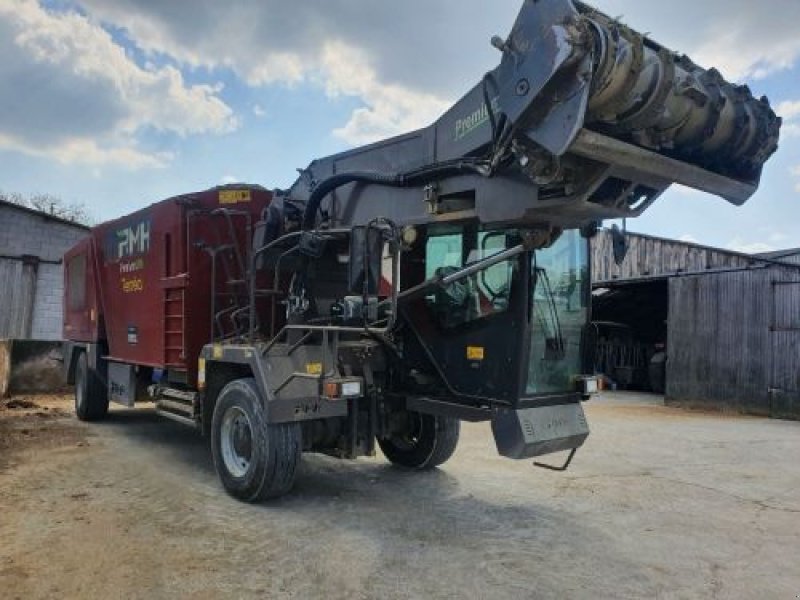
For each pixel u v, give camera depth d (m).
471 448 8.66
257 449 5.62
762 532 5.47
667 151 4.24
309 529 5.15
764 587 4.30
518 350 5.42
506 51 3.94
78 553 4.48
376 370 6.39
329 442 6.20
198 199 7.23
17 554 4.45
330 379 5.52
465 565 4.50
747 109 4.27
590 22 3.59
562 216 4.56
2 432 8.80
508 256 5.26
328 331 5.69
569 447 5.79
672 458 8.65
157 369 8.02
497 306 5.61
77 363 10.63
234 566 4.35
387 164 5.69
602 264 20.78
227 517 5.38
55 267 17.55
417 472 7.19
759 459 8.78
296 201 6.68
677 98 3.91
